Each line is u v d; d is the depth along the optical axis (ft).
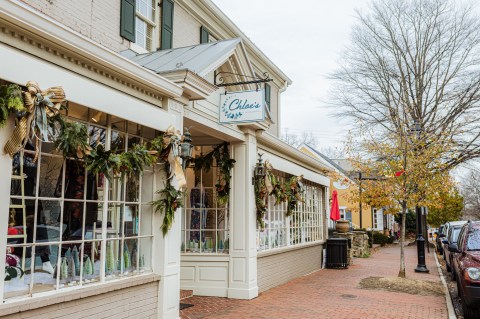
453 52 84.94
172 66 24.80
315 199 54.29
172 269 22.76
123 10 29.01
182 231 32.91
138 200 21.94
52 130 15.84
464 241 31.19
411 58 87.92
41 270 16.35
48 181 16.79
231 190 32.73
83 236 18.33
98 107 17.71
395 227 137.18
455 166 73.20
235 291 31.22
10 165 14.65
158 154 21.80
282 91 61.87
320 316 25.95
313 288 36.37
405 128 45.91
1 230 14.29
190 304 29.01
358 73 89.92
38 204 16.35
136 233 21.66
